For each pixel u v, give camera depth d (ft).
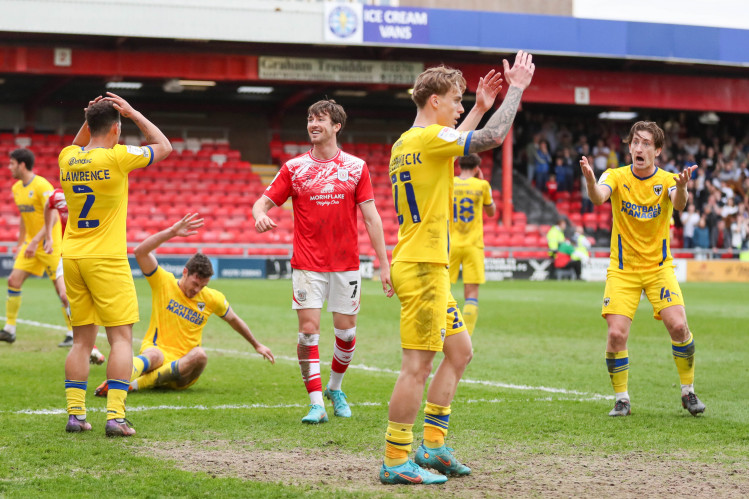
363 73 118.21
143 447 22.11
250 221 120.06
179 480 18.94
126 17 104.68
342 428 25.03
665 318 27.76
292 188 27.30
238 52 116.06
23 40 108.27
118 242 23.85
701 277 122.42
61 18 102.53
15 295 43.55
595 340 49.57
